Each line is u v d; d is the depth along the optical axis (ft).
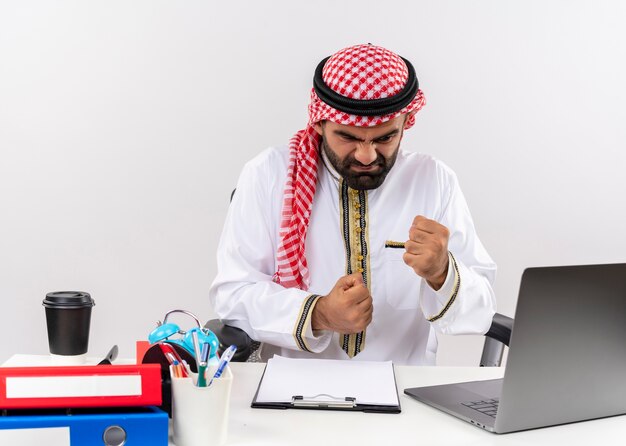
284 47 9.72
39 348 10.03
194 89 9.77
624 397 4.74
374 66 5.63
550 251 10.16
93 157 9.82
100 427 3.88
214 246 10.00
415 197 6.62
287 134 9.86
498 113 9.90
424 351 6.69
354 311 5.43
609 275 4.44
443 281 5.70
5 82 9.67
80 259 9.96
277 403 4.68
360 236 6.47
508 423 4.39
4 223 9.86
